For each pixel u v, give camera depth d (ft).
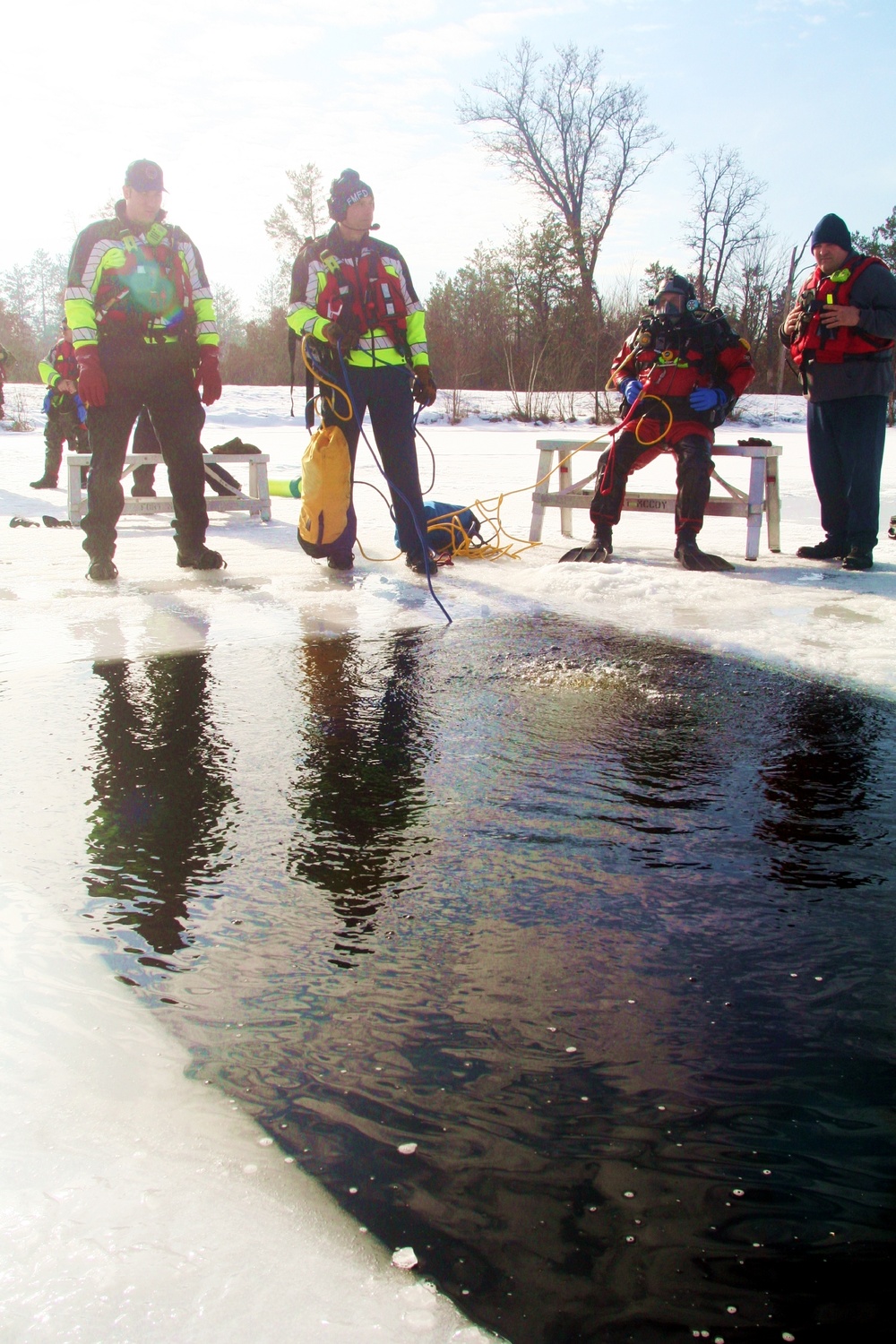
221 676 11.60
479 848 7.25
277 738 9.59
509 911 6.31
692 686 11.22
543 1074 4.70
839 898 6.48
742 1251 3.72
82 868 6.94
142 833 7.52
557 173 144.66
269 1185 4.01
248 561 19.22
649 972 5.60
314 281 16.96
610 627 13.97
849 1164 4.14
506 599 15.84
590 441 21.03
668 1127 4.35
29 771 8.73
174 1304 3.47
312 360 17.22
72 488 23.73
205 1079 4.66
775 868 6.91
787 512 29.81
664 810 7.92
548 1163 4.14
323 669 11.89
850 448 18.54
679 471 18.84
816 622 14.26
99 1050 4.87
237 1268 3.62
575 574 17.54
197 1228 3.79
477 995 5.37
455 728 9.89
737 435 70.85
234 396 86.43
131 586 16.56
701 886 6.65
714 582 17.25
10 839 7.41
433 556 18.16
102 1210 3.86
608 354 115.85
